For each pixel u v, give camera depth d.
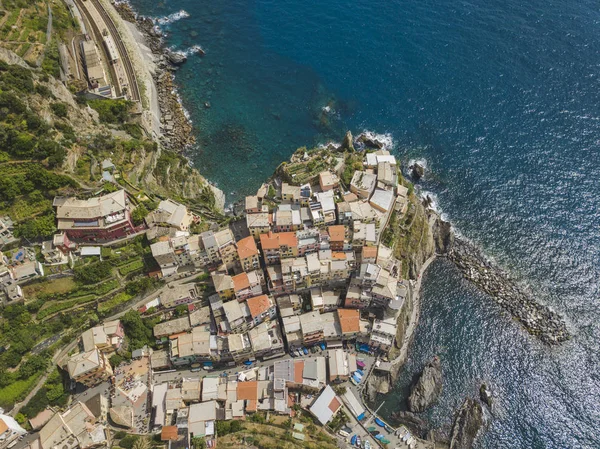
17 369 111.56
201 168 172.38
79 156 140.62
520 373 132.25
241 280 127.00
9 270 119.81
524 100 187.75
